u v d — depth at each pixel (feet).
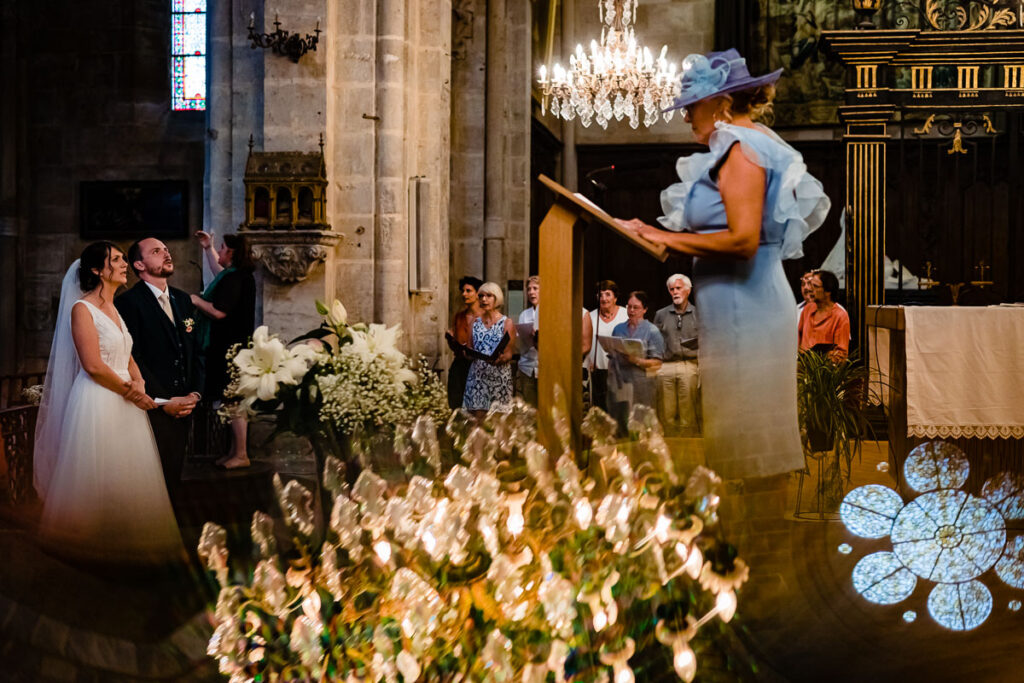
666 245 11.27
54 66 52.95
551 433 12.05
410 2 33.63
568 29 65.57
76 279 19.33
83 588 15.96
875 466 30.32
